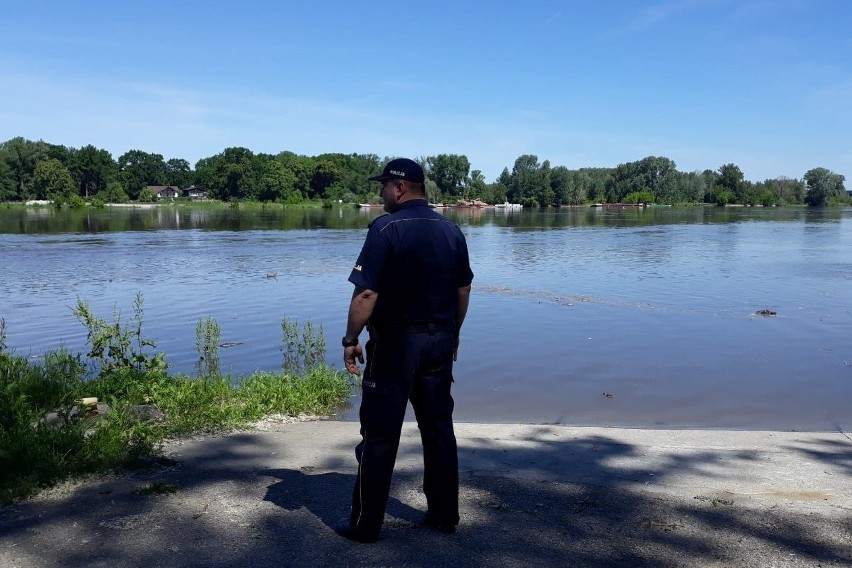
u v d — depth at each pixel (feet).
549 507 14.76
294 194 425.28
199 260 87.97
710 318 46.93
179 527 13.43
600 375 32.50
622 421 25.81
